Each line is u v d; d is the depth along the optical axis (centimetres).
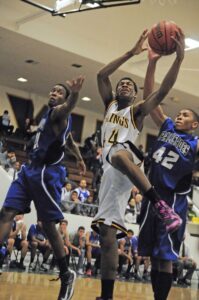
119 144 321
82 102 1636
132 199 1181
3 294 438
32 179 347
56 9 952
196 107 1561
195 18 1215
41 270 905
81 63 1253
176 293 746
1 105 1551
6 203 348
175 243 329
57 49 1171
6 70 1384
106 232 318
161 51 333
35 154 353
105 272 314
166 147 343
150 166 350
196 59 1338
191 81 1421
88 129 1728
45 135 350
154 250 327
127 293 630
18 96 1588
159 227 327
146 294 647
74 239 989
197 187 1403
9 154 1191
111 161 306
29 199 354
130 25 1214
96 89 1455
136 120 326
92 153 1461
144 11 1184
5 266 888
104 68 350
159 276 330
